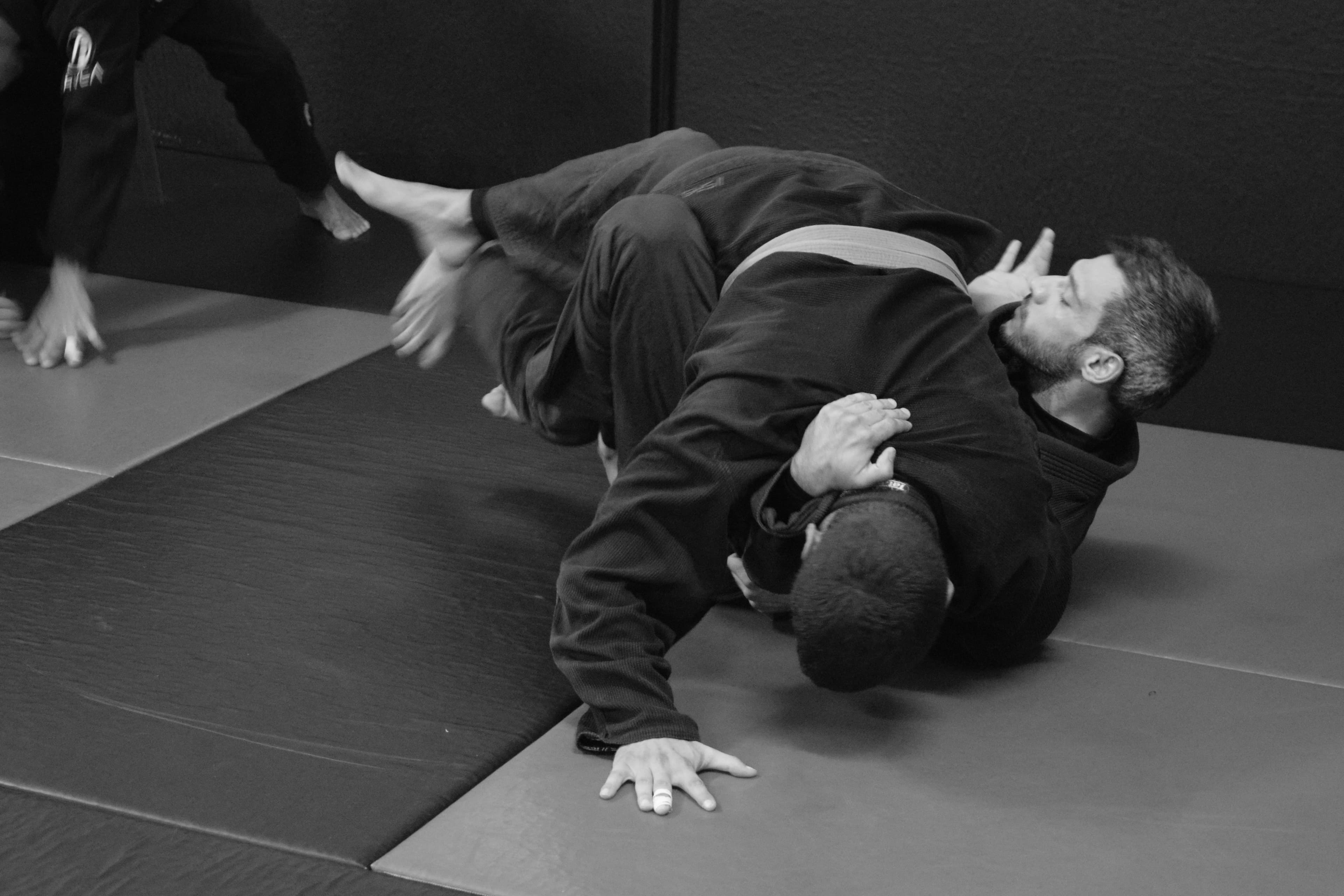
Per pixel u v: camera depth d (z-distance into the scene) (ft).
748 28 14.38
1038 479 6.67
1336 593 8.35
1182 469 10.03
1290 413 11.03
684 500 6.34
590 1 14.61
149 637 7.47
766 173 7.75
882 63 14.19
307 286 12.86
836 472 6.25
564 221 8.69
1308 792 6.51
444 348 9.44
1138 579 8.46
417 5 15.15
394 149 15.88
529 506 9.04
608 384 7.98
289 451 9.68
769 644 7.61
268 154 13.66
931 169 14.46
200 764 6.47
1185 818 6.30
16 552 8.27
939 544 6.36
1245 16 13.10
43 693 6.95
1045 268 8.61
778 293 6.85
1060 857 6.00
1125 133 13.79
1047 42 13.67
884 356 6.66
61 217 11.03
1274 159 13.50
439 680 7.20
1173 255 7.53
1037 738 6.84
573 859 5.89
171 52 16.08
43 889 5.63
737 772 6.41
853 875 5.83
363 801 6.25
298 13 15.55
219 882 5.71
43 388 10.61
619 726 6.41
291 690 7.06
